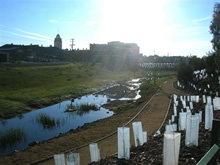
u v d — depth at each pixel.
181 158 5.80
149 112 20.00
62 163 6.71
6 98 29.08
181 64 41.78
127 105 27.70
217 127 4.07
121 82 62.62
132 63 107.75
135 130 7.75
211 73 31.48
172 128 8.84
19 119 22.09
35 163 10.05
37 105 28.36
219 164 4.41
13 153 11.84
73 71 68.00
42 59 95.50
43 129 18.25
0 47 112.56
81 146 11.90
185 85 37.41
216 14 38.56
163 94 31.92
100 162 6.94
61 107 28.41
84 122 20.64
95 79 62.09
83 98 36.47
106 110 26.75
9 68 49.53
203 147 6.42
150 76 79.00
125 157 6.50
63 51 124.75
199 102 19.05
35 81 44.97
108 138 13.12
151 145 7.62
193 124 6.48
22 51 101.75
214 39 38.69
